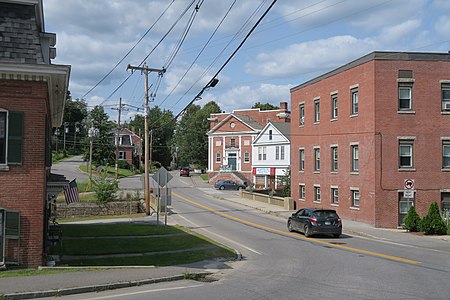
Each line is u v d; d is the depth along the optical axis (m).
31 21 15.61
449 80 32.28
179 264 17.64
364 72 33.28
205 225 33.25
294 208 45.19
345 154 36.03
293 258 19.22
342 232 29.92
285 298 11.51
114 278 13.85
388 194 31.72
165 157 125.25
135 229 28.19
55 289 12.09
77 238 24.03
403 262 17.80
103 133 90.62
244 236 27.42
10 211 15.09
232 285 13.52
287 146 65.56
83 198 47.00
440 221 28.20
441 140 32.22
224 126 81.56
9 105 15.26
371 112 32.25
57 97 18.91
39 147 15.48
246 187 69.19
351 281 13.85
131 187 63.97
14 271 14.55
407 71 32.12
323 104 39.81
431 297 11.52
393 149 31.88
